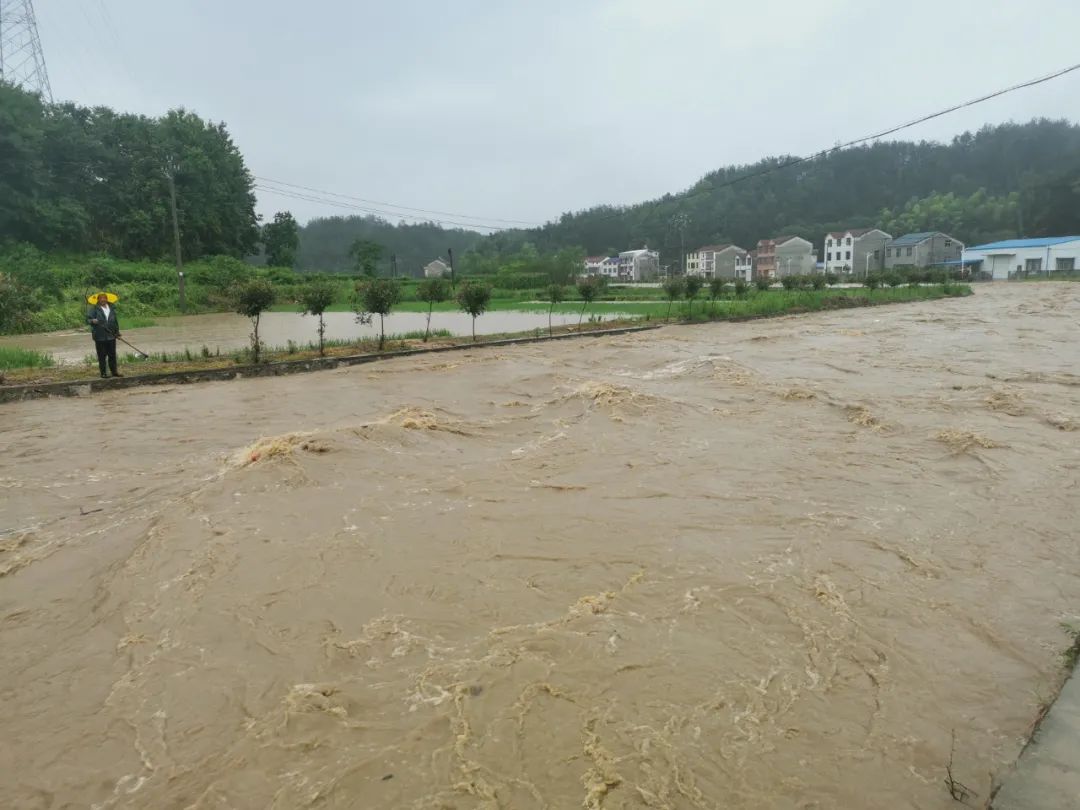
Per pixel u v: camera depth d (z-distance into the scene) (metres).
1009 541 5.62
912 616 4.46
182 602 4.73
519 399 11.53
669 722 3.44
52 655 4.17
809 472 7.46
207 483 7.22
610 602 4.67
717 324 25.61
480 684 3.77
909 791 2.98
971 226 94.75
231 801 3.00
